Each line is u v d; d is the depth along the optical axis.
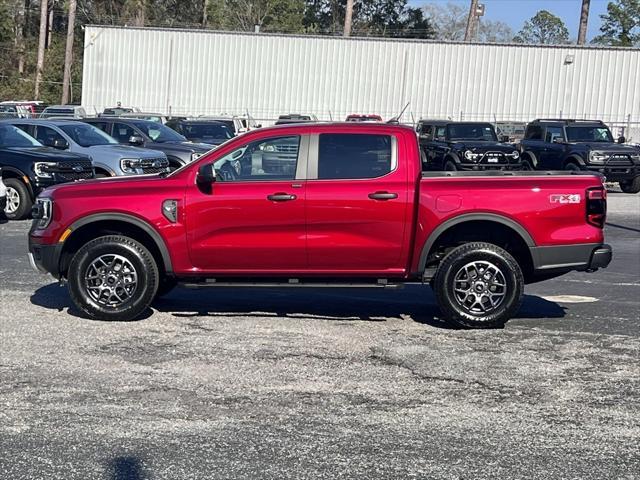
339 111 41.59
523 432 5.70
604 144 24.14
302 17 75.94
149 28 41.62
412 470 5.05
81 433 5.59
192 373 6.90
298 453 5.29
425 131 26.22
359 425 5.79
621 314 9.38
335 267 8.45
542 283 11.35
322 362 7.27
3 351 7.48
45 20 57.03
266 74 41.53
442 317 9.09
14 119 18.89
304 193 8.30
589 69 41.03
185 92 41.94
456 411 6.09
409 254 8.41
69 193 8.62
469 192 8.33
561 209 8.37
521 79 41.12
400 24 74.00
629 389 6.65
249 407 6.12
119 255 8.54
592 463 5.20
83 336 8.03
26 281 10.76
